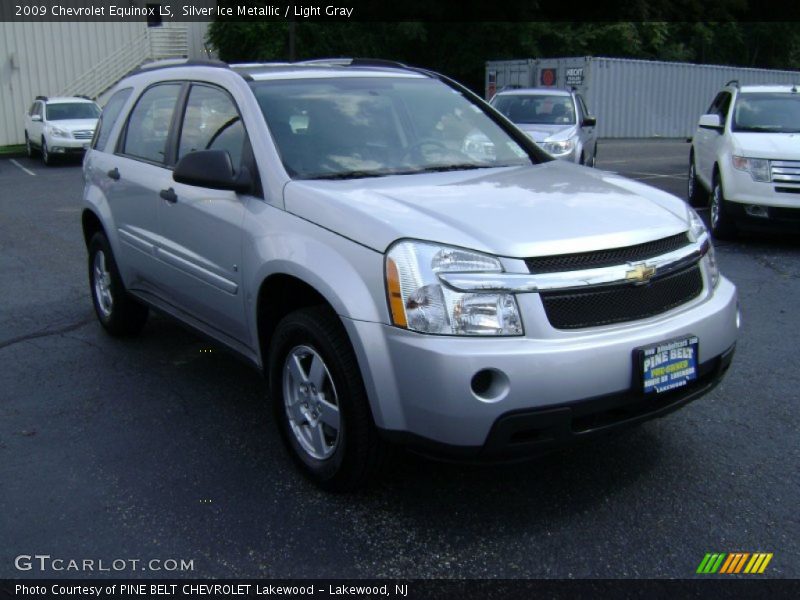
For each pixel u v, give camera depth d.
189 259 4.68
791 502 3.69
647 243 3.55
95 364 5.60
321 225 3.67
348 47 32.47
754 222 9.45
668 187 15.27
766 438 4.35
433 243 3.30
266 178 4.10
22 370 5.49
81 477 4.00
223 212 4.29
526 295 3.24
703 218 11.70
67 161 22.66
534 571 3.21
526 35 34.22
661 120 32.03
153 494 3.83
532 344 3.21
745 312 6.76
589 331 3.33
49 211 12.94
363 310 3.36
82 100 23.06
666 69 31.55
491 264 3.25
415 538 3.44
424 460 4.12
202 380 5.29
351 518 3.60
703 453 4.18
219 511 3.66
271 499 3.77
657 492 3.79
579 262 3.35
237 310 4.27
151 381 5.27
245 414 4.75
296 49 31.47
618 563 3.25
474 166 4.54
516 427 3.20
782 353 5.71
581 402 3.25
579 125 14.66
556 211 3.64
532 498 3.75
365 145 4.41
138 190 5.23
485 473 3.99
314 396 3.78
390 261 3.31
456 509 3.66
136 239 5.35
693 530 3.47
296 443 3.93
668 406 3.54
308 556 3.32
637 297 3.46
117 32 31.61
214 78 4.83
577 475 3.96
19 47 30.16
